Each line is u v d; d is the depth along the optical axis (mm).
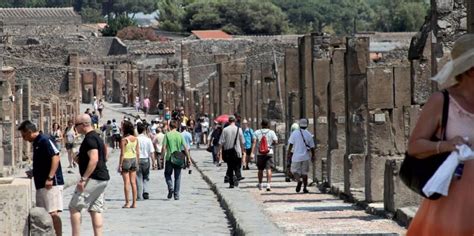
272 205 42312
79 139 97438
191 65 192250
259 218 35062
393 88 39812
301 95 59688
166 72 186375
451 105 15602
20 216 26125
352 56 43875
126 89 195625
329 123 48719
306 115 59219
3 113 75500
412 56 39188
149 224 38781
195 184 61625
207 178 63938
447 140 15562
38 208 27141
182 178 67938
